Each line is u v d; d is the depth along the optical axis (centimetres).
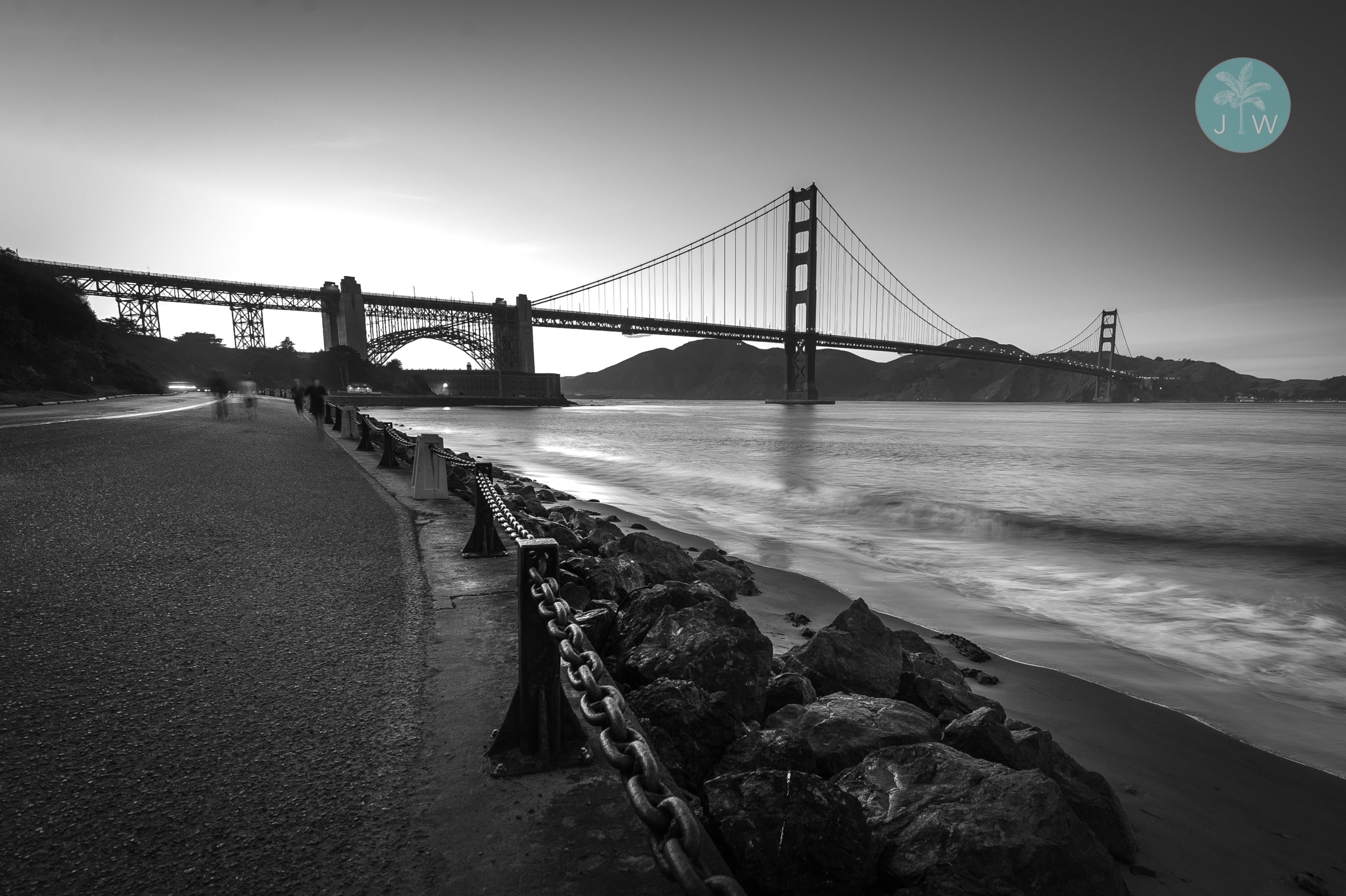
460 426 6531
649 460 2723
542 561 228
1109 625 665
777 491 1752
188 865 172
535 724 227
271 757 226
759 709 307
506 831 190
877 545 1065
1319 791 348
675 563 633
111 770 216
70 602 387
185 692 276
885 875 203
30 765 218
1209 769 367
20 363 3969
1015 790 217
